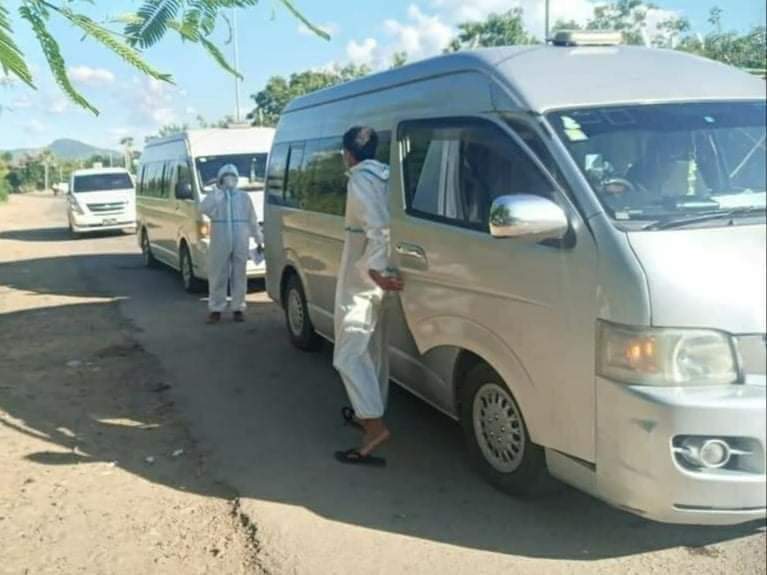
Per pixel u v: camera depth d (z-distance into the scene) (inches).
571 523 168.6
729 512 133.5
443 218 188.5
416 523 171.8
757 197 159.2
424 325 195.6
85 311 439.2
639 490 138.2
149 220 608.7
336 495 187.8
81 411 257.1
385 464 204.8
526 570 150.4
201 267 468.1
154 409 258.1
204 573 154.3
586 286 145.3
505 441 177.3
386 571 151.9
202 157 484.4
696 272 137.3
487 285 169.6
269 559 158.1
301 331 320.5
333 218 267.6
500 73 178.5
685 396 132.6
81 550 164.6
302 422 242.1
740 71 192.5
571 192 152.9
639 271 137.6
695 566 149.6
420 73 211.9
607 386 141.4
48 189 2987.2
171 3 92.1
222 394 272.2
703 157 163.3
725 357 134.0
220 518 178.2
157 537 169.9
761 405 130.8
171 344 347.6
